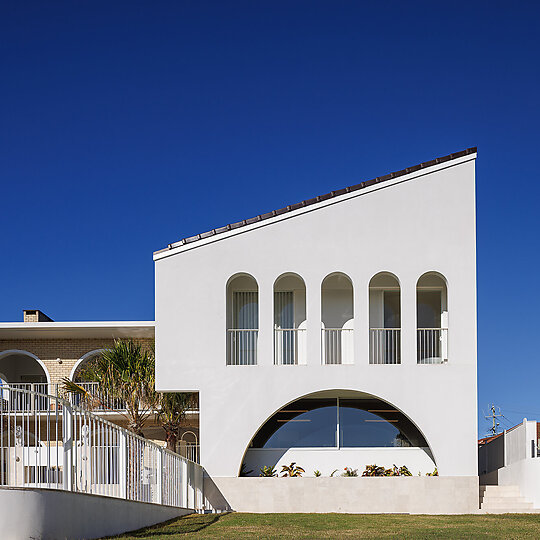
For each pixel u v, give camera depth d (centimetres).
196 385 2123
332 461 2244
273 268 2164
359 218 2183
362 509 2058
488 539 1340
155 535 1288
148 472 1545
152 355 2403
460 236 2173
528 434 2136
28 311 3120
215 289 2162
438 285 2327
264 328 2145
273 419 2275
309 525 1573
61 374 2875
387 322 2352
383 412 2270
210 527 1486
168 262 2175
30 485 1142
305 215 2184
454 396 2106
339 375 2119
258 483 2081
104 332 2808
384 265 2159
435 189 2194
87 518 1158
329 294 2369
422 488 2059
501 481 2461
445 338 2272
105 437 1324
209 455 2100
